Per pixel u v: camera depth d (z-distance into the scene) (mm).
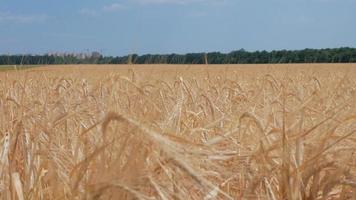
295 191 2213
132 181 1512
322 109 3600
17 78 5867
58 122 2793
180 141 1873
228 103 5312
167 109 3395
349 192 2299
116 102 2768
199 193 1836
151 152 1623
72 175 1837
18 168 2436
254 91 6188
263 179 2395
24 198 2008
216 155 2174
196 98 5039
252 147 2797
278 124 3002
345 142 2678
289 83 7535
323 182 2256
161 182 1669
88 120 3361
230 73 11023
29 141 2424
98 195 1477
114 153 1761
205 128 3115
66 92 4844
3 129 2996
